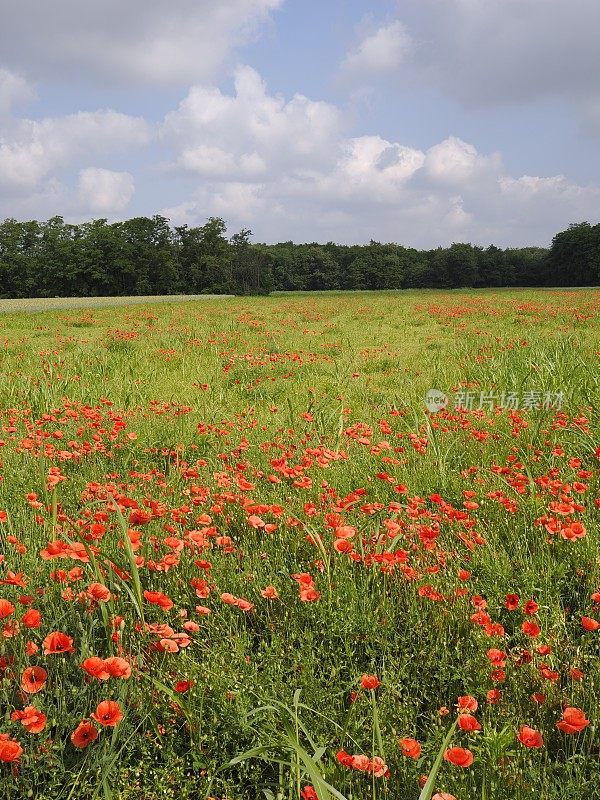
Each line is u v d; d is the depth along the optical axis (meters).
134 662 2.25
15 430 5.54
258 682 2.20
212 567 3.00
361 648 2.55
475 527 3.52
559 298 35.06
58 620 2.39
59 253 86.12
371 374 9.60
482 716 2.14
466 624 2.65
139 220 89.81
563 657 2.44
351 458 4.79
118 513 2.44
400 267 109.94
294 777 1.79
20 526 3.42
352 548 2.96
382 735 2.01
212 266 86.81
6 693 2.01
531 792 1.79
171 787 1.90
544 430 5.23
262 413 6.59
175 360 10.66
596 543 3.22
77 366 9.59
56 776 1.81
